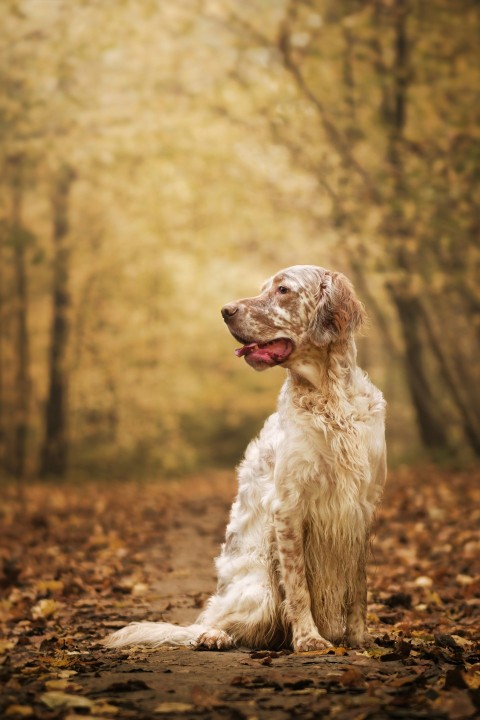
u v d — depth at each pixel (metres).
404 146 15.71
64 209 24.80
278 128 17.09
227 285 29.38
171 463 30.41
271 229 19.72
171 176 20.94
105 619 6.23
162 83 18.22
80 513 13.71
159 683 3.83
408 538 9.66
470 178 14.84
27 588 7.61
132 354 28.61
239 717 3.24
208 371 37.44
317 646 4.65
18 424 26.27
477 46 15.33
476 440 20.73
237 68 17.73
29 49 18.31
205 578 7.91
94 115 18.55
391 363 35.59
